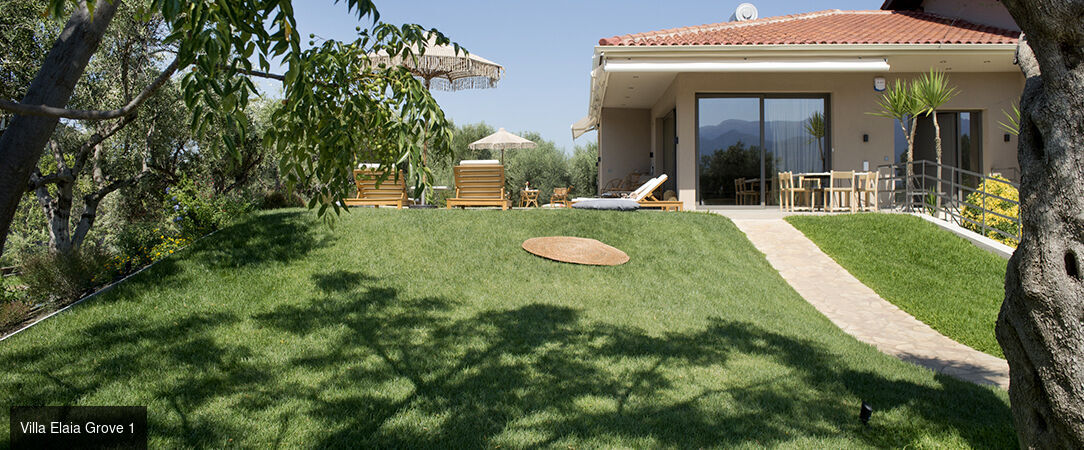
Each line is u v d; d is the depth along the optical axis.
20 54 11.11
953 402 4.88
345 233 9.20
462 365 5.18
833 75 14.67
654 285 8.22
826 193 14.80
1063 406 2.52
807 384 5.15
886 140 14.80
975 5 16.08
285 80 2.58
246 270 7.64
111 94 12.41
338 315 6.40
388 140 3.12
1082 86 2.40
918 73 14.95
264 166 18.98
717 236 11.05
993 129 15.11
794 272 10.02
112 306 6.41
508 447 3.73
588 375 5.07
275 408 4.24
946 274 9.57
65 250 8.53
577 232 10.20
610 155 19.53
